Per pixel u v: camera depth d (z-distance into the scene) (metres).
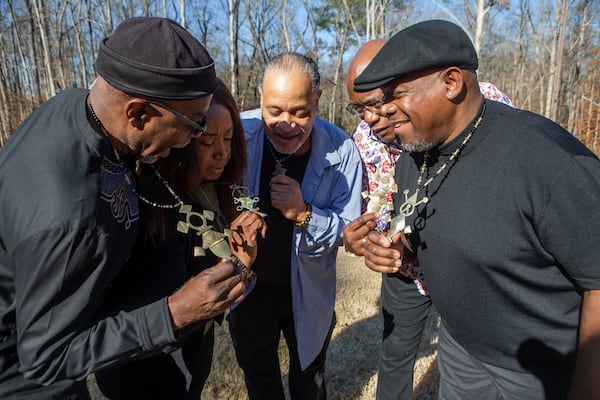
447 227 1.52
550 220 1.29
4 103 15.17
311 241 2.07
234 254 1.70
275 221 2.17
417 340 2.55
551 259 1.38
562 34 11.84
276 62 1.93
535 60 22.28
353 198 2.29
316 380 2.45
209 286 1.23
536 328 1.47
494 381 1.68
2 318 1.26
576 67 17.75
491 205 1.40
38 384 1.28
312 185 2.20
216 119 1.63
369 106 1.64
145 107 1.16
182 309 1.24
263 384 2.41
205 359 2.15
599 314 1.27
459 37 1.38
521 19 20.78
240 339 2.35
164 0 11.08
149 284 1.59
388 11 16.97
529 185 1.32
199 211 1.84
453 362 1.97
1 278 1.23
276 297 2.29
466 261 1.49
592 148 13.34
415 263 2.29
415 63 1.34
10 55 18.56
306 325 2.22
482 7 9.09
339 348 3.44
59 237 1.07
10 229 1.11
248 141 2.18
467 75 1.41
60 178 1.09
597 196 1.23
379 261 1.66
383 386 2.63
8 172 1.12
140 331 1.22
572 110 17.19
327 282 2.31
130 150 1.30
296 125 1.96
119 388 1.83
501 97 2.47
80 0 15.59
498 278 1.46
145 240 1.61
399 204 1.88
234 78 9.93
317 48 21.98
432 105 1.40
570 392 1.35
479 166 1.43
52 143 1.13
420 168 1.71
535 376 1.53
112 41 1.14
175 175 1.70
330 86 23.08
